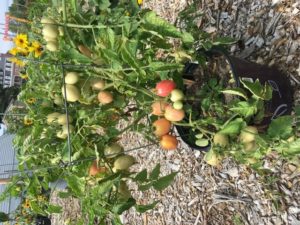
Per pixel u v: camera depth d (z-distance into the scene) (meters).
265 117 0.71
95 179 0.67
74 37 0.70
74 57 0.64
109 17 0.70
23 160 0.71
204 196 0.94
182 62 0.76
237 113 0.61
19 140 0.77
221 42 0.74
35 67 0.76
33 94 0.75
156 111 0.67
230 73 0.77
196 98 0.72
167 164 1.07
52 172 0.71
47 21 0.69
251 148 0.62
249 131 0.61
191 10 0.87
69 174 0.65
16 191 0.76
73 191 0.65
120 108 0.72
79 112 0.67
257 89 0.59
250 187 0.85
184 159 1.02
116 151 0.68
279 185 0.80
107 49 0.61
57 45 0.70
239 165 0.87
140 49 0.71
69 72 0.68
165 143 0.70
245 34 0.91
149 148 1.16
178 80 0.70
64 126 0.68
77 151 0.67
